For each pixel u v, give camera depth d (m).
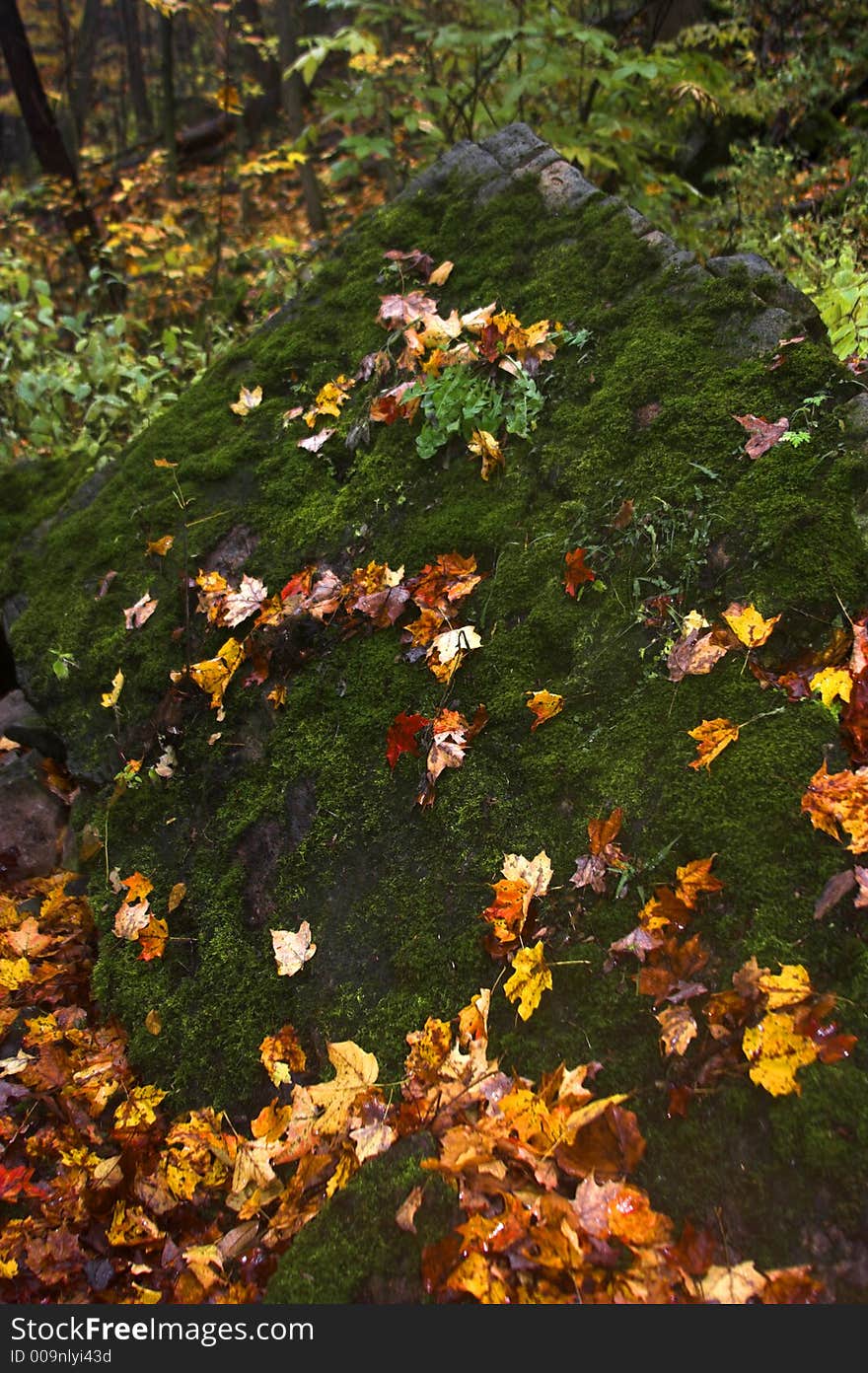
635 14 6.11
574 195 2.79
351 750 2.26
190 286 6.13
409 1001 1.90
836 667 1.81
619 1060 1.64
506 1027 1.78
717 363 2.25
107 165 12.23
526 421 2.45
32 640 2.95
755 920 1.64
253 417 3.00
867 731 1.74
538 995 1.75
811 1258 1.38
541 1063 1.70
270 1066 1.97
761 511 1.99
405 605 2.40
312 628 2.48
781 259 4.17
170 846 2.42
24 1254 1.87
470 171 3.05
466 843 2.00
